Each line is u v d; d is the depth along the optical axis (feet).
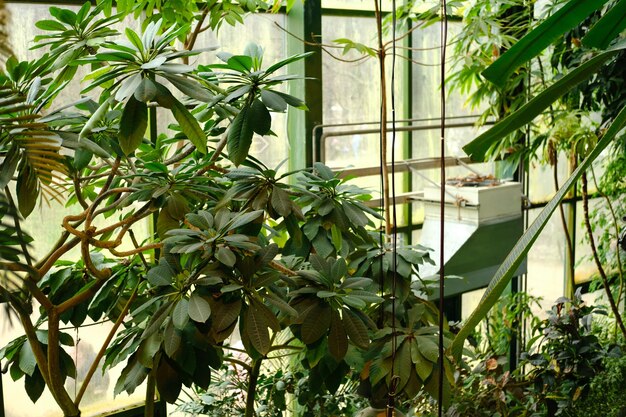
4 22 2.54
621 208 20.51
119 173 8.94
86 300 9.26
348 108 17.44
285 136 16.80
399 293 9.52
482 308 1.96
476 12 16.10
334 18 16.93
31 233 13.07
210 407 14.15
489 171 20.13
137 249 8.41
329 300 8.38
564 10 2.07
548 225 21.57
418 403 14.85
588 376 15.60
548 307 21.86
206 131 9.57
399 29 15.58
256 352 8.48
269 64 16.38
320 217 9.49
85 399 14.25
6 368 9.09
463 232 16.75
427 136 18.84
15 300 5.29
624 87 15.30
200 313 7.36
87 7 8.70
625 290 20.59
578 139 16.63
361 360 8.82
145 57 7.89
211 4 11.09
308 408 14.07
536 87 18.61
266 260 7.88
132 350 8.27
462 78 17.13
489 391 15.85
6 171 6.88
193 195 8.89
